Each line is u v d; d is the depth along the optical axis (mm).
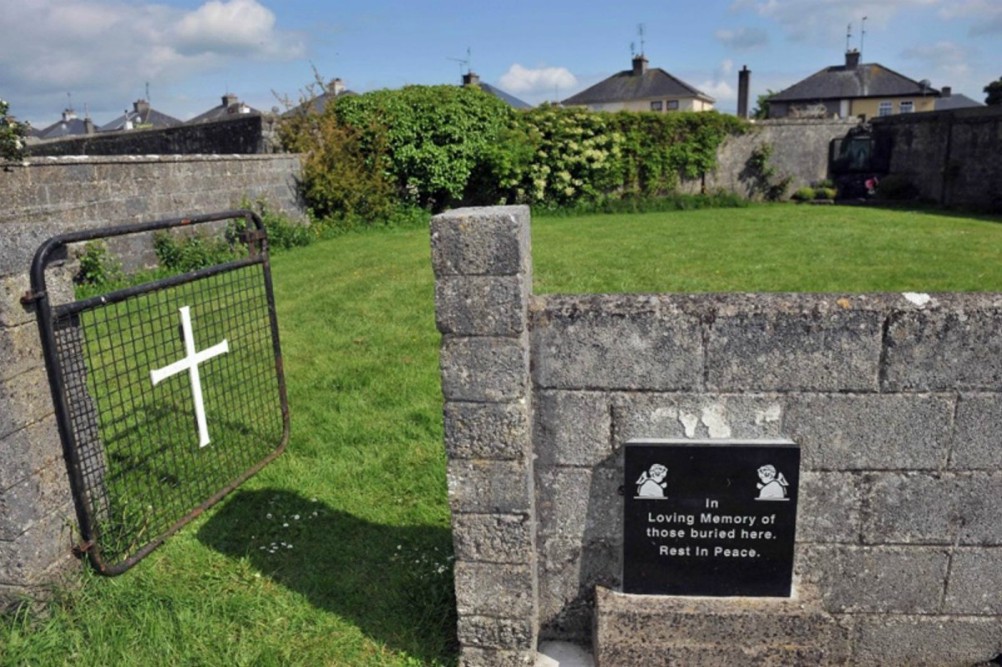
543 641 2924
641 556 2709
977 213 15812
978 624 2766
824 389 2564
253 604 3160
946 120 17359
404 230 15531
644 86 54188
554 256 10992
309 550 3605
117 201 10516
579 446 2709
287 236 13227
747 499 2621
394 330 7230
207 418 5105
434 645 2939
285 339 6996
